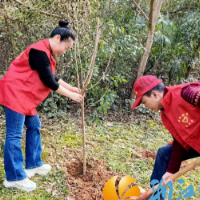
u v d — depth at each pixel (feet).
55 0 8.23
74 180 6.94
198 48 14.23
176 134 4.73
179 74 13.44
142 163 8.20
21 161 6.22
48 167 7.22
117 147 9.12
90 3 9.06
